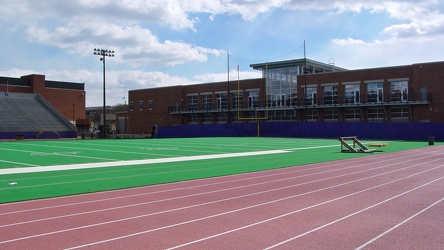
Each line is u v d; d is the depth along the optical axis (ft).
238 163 66.80
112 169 58.18
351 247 20.74
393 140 156.56
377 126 167.43
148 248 20.86
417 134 157.38
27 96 245.24
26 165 63.52
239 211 29.60
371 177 48.52
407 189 39.09
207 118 240.94
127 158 76.23
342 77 193.26
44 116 225.35
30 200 34.63
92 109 489.26
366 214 28.25
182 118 248.32
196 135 213.25
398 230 23.94
